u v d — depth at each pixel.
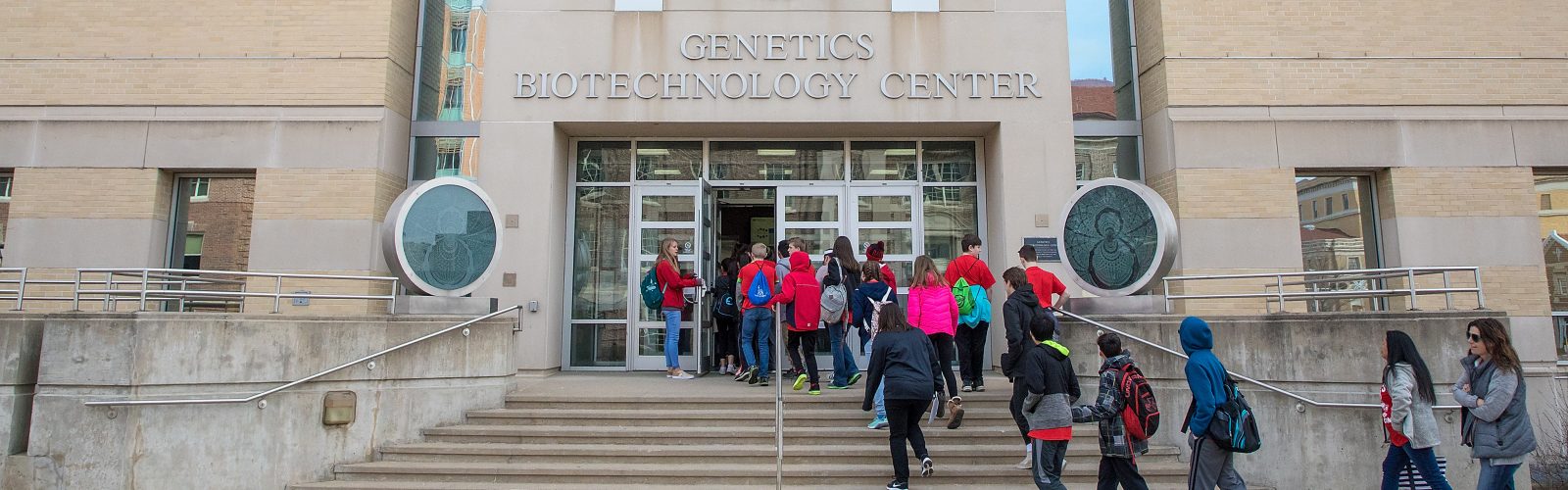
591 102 11.13
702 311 10.68
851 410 8.30
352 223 10.61
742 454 7.63
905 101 11.15
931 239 11.77
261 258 10.57
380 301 10.65
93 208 10.67
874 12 11.30
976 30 11.28
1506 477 6.08
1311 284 10.78
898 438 6.82
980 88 11.16
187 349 7.36
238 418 7.46
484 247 8.83
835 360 8.92
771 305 9.48
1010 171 11.03
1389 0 11.22
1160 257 8.44
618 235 11.79
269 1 11.07
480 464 7.64
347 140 10.75
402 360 8.18
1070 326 8.71
